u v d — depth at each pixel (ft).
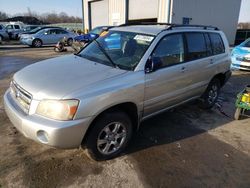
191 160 11.67
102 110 9.89
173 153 12.15
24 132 9.49
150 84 11.81
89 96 9.43
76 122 9.18
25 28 87.81
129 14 67.72
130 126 11.50
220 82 18.80
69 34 67.41
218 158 11.96
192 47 14.83
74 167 10.61
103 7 77.30
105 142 10.75
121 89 10.40
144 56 11.77
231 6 71.00
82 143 10.45
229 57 18.63
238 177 10.66
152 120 15.71
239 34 79.92
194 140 13.55
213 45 16.97
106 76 10.59
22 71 11.86
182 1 57.88
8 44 69.77
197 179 10.38
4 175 9.87
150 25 14.61
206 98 17.57
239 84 26.45
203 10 63.36
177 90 13.89
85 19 87.40
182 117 16.53
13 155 11.16
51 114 9.12
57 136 8.95
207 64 16.01
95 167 10.69
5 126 13.76
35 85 9.90
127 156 11.65
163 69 12.58
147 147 12.51
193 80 15.07
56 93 9.26
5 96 11.38
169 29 13.39
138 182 9.96
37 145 12.03
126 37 13.24
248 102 15.76
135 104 11.37
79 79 10.21
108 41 13.76
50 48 59.62
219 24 69.82
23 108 9.91
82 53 14.06
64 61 12.80
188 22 60.90
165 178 10.31
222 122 16.20
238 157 12.16
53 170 10.34
